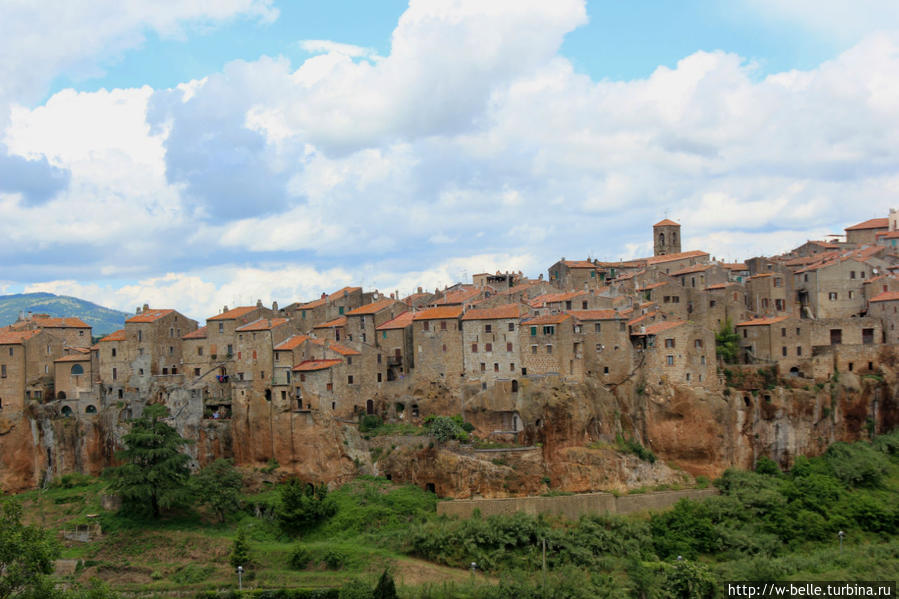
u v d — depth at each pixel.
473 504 138.88
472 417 154.00
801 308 181.12
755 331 167.00
